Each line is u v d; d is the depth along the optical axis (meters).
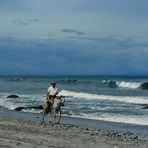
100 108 33.94
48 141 15.13
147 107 34.00
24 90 67.56
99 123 24.34
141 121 25.64
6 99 45.06
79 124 23.45
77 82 108.44
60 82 111.75
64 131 19.06
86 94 51.25
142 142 16.70
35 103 39.78
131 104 38.00
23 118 26.08
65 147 13.98
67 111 31.06
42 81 128.88
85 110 32.16
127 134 19.59
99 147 14.73
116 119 26.59
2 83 108.31
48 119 25.69
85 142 15.73
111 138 17.50
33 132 17.98
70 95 52.12
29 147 13.16
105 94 56.19
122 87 79.19
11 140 14.52
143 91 63.69
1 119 23.84
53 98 23.27
